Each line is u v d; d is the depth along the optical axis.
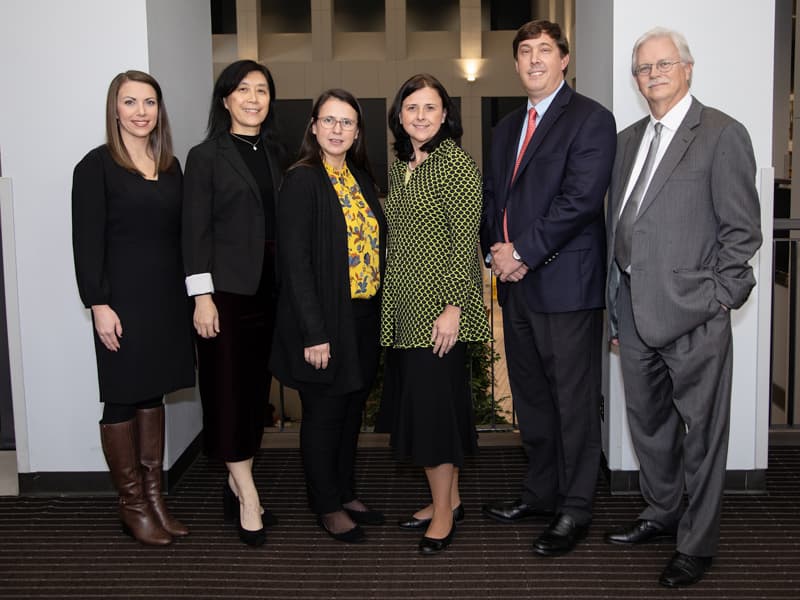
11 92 3.28
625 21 3.17
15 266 3.36
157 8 3.35
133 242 2.79
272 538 2.96
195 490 3.47
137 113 2.73
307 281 2.67
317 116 2.72
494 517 3.07
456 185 2.66
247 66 2.76
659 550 2.81
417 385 2.72
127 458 2.91
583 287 2.73
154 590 2.58
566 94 2.74
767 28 3.15
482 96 14.56
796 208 6.48
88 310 3.36
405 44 14.40
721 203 2.44
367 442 4.04
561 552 2.77
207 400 2.84
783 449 3.82
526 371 2.95
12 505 3.33
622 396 3.32
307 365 2.73
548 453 3.01
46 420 3.42
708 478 2.55
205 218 2.74
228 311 2.78
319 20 14.24
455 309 2.67
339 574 2.67
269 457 3.86
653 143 2.57
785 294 6.84
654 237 2.52
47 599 2.53
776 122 7.43
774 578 2.60
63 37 3.24
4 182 3.31
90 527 3.10
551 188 2.70
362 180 2.89
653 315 2.53
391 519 3.12
